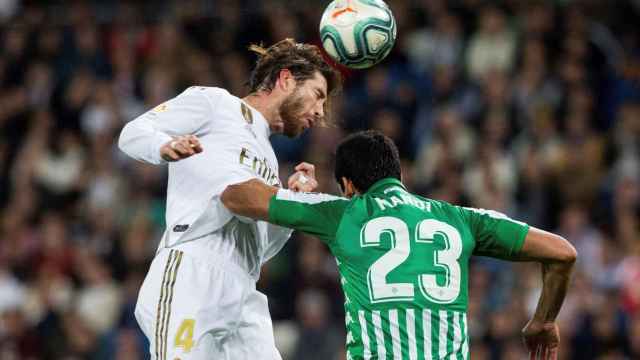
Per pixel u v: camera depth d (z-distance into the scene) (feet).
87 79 192.54
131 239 162.30
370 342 67.41
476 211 70.44
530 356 74.38
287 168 166.50
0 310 162.20
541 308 72.13
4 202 182.19
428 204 70.13
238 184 70.79
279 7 195.52
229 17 194.59
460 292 68.39
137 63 195.21
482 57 180.14
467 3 187.73
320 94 77.97
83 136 186.70
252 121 76.13
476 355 136.87
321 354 143.13
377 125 172.24
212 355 73.77
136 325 151.23
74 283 162.40
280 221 69.77
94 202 175.22
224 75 187.42
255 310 77.82
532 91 172.04
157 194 171.63
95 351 152.15
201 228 74.18
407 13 189.88
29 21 204.23
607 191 160.35
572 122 168.55
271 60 77.97
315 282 149.07
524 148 165.07
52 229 167.32
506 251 69.72
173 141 69.77
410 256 68.08
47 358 154.71
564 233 152.56
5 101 193.77
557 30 180.24
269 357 77.30
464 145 167.84
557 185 161.48
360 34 75.25
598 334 138.51
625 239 153.89
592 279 146.92
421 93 178.60
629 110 171.53
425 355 66.90
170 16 201.26
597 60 178.91
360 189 71.15
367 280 68.03
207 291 73.56
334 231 69.26
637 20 190.90
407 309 67.26
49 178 181.78
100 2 207.72
